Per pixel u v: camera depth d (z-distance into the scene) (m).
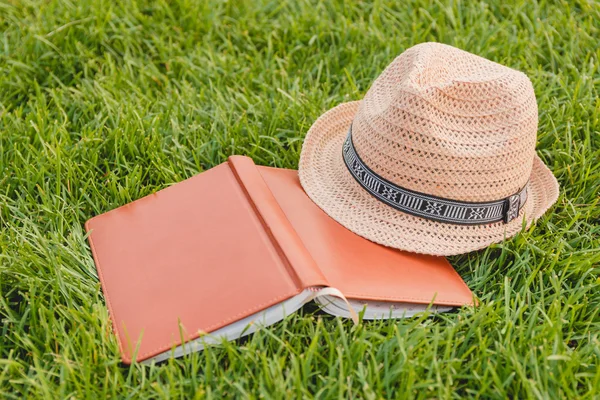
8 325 1.93
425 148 1.92
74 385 1.71
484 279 2.05
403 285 1.90
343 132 2.45
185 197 2.15
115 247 2.08
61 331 1.83
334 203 2.10
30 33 3.00
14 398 1.68
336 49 3.11
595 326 1.91
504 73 2.02
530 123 1.98
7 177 2.36
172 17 3.21
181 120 2.70
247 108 2.78
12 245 2.09
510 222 2.11
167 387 1.70
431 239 2.00
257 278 1.80
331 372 1.71
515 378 1.72
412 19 3.25
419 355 1.74
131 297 1.90
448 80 1.99
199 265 1.91
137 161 2.50
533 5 3.29
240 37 3.18
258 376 1.73
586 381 1.72
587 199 2.36
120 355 1.76
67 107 2.79
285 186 2.18
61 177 2.39
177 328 1.78
